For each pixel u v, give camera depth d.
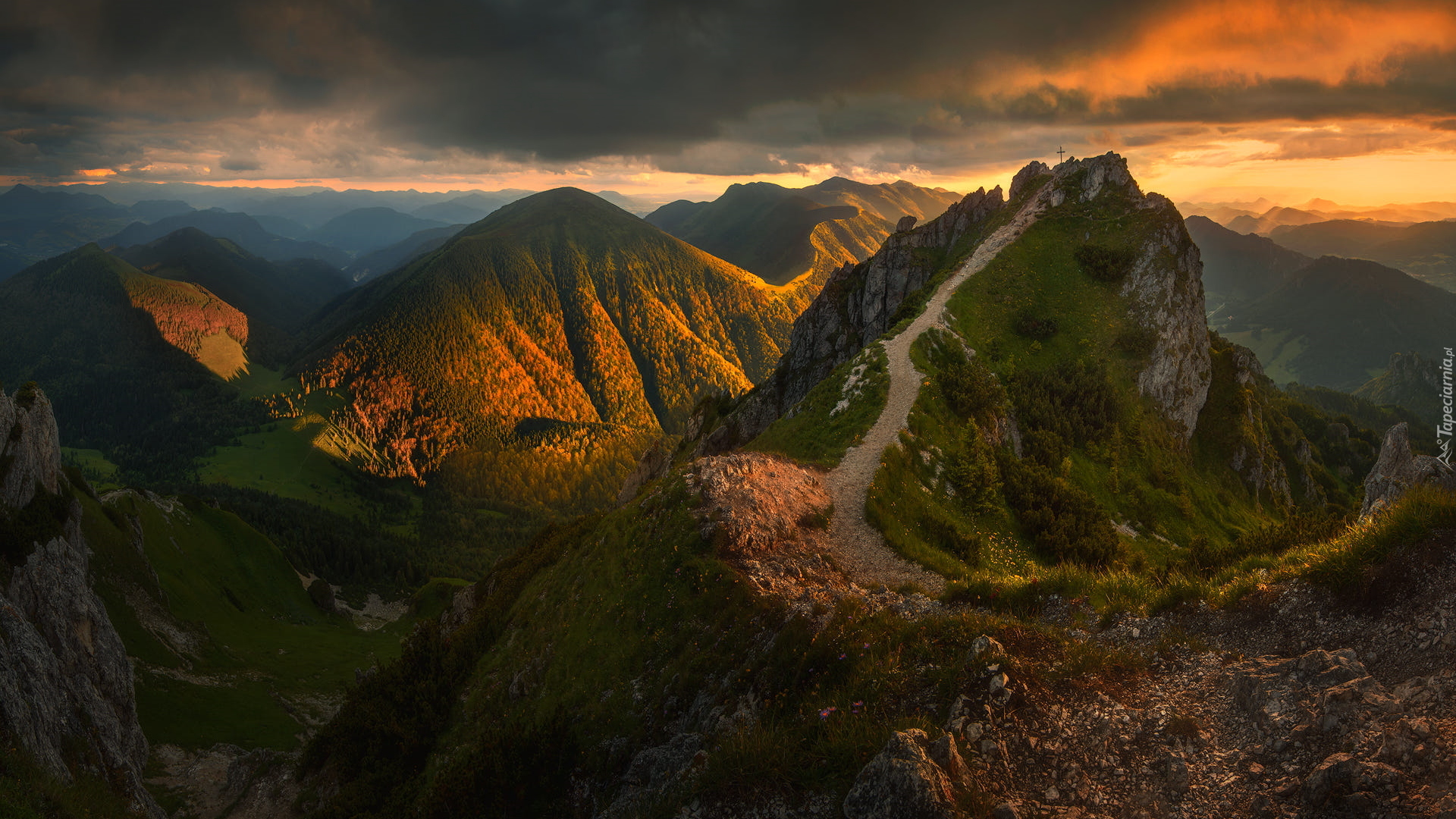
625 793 17.98
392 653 125.00
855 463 45.47
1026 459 56.19
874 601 21.97
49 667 36.44
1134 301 85.75
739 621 23.28
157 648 84.62
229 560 147.88
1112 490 64.81
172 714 70.69
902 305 90.19
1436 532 12.77
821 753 13.01
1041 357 76.94
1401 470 32.69
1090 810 10.64
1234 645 14.20
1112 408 72.62
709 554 27.89
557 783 21.88
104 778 35.19
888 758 11.27
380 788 34.09
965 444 53.47
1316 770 9.70
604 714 23.92
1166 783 10.75
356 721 40.19
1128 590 18.45
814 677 17.59
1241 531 69.50
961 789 10.97
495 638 42.22
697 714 20.45
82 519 91.19
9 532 53.34
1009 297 84.75
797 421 60.78
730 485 33.03
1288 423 125.19
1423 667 10.99
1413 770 9.16
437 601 175.50
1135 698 12.88
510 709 31.28
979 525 45.31
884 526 34.84
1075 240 94.00
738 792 12.73
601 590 31.88
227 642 101.81
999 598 19.86
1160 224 91.25
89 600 56.53
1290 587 14.72
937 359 69.31
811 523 33.78
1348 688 10.68
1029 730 12.24
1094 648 14.50
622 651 26.61
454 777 23.23
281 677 96.56
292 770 47.28
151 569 100.12
